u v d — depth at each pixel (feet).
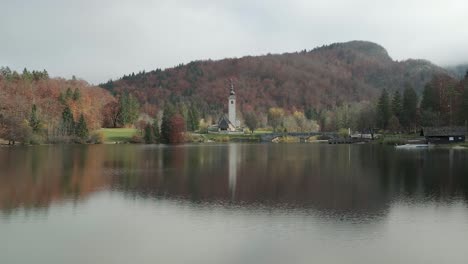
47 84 586.86
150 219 105.70
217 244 86.94
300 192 139.54
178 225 100.37
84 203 123.44
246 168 208.03
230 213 111.04
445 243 87.35
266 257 80.12
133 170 200.13
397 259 79.10
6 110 426.51
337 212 111.55
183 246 85.97
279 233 93.81
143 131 550.77
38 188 147.74
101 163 235.20
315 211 112.57
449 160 240.32
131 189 146.20
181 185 154.81
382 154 295.07
